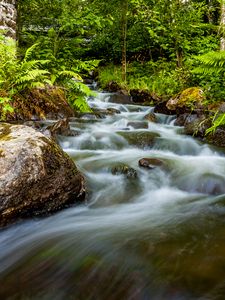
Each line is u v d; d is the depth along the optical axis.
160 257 2.33
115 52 12.00
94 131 5.57
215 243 2.52
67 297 1.99
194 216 3.13
